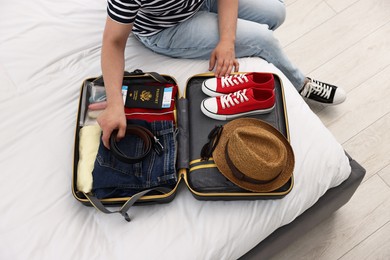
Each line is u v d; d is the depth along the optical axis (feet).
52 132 3.80
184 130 3.59
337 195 3.83
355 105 5.38
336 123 5.27
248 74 3.77
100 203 3.18
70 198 3.47
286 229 3.68
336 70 5.67
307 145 3.64
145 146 3.42
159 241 3.22
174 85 3.92
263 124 3.42
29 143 3.75
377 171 4.92
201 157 3.39
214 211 3.37
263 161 2.93
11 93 4.03
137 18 3.92
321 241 4.53
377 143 5.10
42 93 4.03
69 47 4.32
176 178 3.33
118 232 3.29
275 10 4.58
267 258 4.20
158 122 3.53
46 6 4.57
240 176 3.13
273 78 3.75
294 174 3.50
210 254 3.21
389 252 4.43
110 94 3.39
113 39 3.38
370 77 5.58
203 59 4.33
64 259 3.15
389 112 5.31
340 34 5.97
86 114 3.81
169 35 4.10
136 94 3.77
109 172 3.28
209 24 4.16
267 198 3.34
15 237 3.27
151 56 4.32
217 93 3.73
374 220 4.62
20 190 3.50
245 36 4.17
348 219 4.64
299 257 4.47
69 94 4.02
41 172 3.59
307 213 3.76
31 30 4.41
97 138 3.55
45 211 3.39
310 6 6.24
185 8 3.88
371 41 5.87
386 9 6.11
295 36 6.01
